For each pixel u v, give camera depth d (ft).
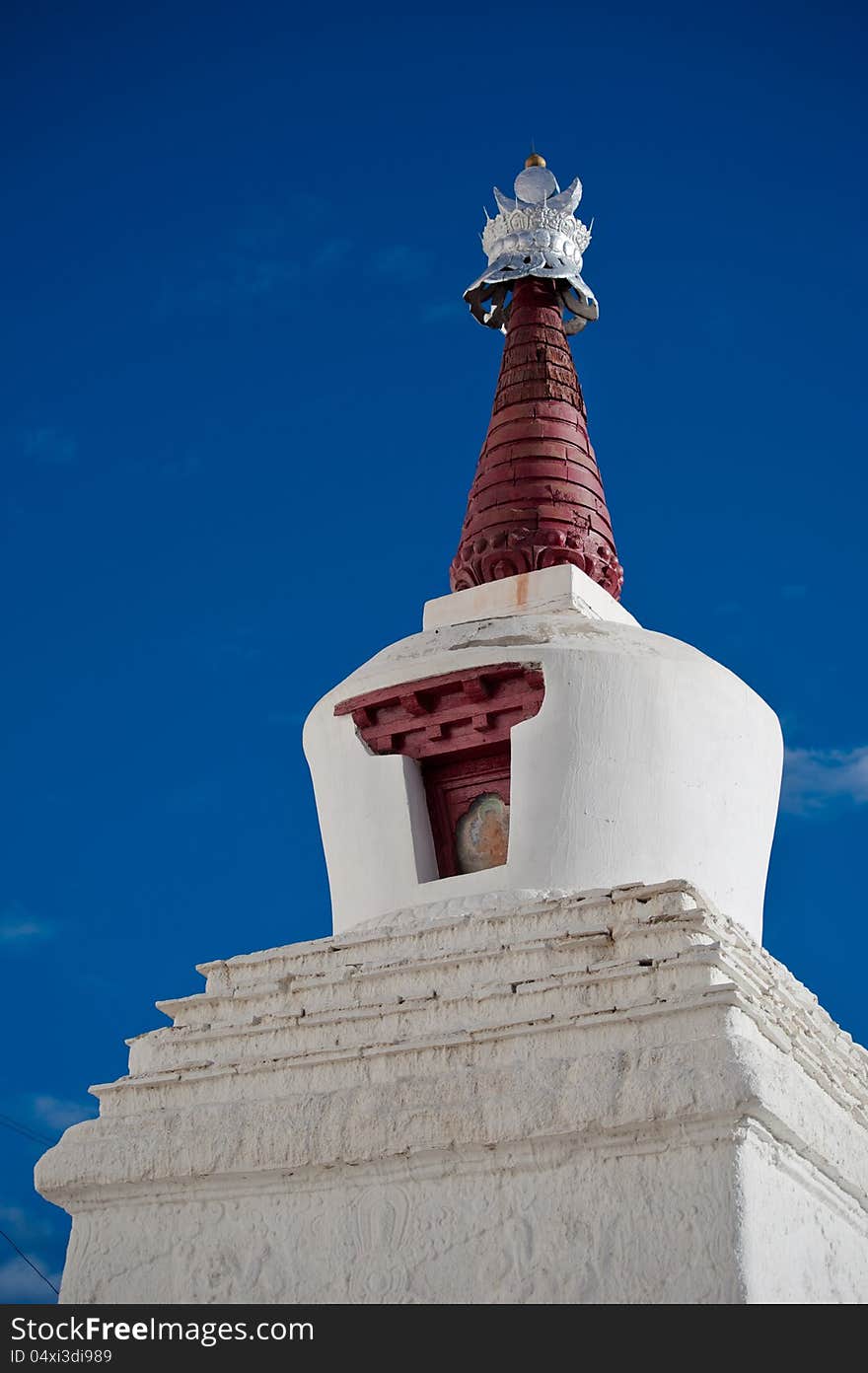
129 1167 47.96
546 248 66.33
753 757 54.75
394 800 54.54
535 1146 43.80
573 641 53.98
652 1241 42.09
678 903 47.06
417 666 54.70
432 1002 47.42
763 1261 41.73
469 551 61.57
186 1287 46.50
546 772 52.34
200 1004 51.62
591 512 62.23
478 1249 43.78
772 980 48.85
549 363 65.16
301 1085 47.88
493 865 54.34
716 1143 42.24
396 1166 45.16
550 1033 45.37
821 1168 45.21
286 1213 46.37
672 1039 44.04
